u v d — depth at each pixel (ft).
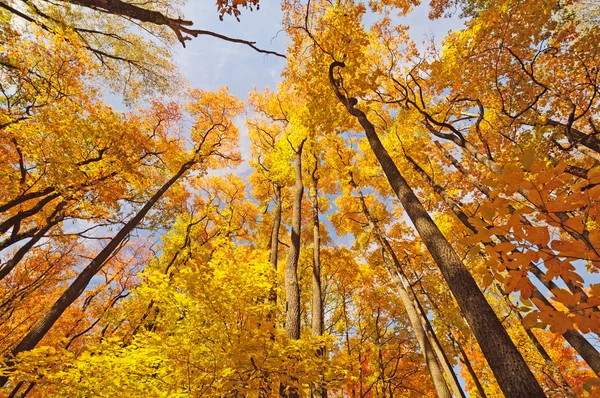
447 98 28.35
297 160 33.76
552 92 19.97
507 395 8.19
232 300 13.46
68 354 12.02
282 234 44.29
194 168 38.81
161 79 35.99
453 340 31.35
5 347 29.40
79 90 22.71
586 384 5.61
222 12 10.50
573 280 6.09
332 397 32.68
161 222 36.78
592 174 5.55
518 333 34.47
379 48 31.24
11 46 18.66
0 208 19.56
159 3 30.27
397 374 39.22
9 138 19.57
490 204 6.51
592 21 21.44
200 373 12.34
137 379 13.08
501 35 20.34
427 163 35.35
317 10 22.34
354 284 43.21
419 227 13.38
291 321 19.21
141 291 14.57
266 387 12.69
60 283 35.96
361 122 19.42
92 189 24.22
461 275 11.07
